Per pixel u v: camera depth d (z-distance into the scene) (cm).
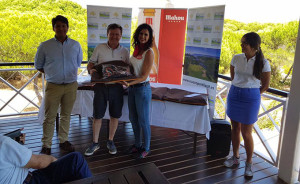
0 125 415
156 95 334
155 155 333
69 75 317
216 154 331
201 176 289
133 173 171
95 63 316
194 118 325
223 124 324
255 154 346
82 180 163
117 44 307
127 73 294
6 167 151
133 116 314
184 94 343
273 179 289
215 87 363
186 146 361
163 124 343
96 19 420
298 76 262
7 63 424
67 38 311
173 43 415
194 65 394
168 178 283
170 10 405
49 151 327
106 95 310
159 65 432
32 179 179
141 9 423
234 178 288
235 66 285
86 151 326
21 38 1089
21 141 231
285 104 301
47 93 316
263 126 834
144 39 282
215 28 350
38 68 313
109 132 336
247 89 276
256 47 258
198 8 374
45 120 322
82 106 371
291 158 274
